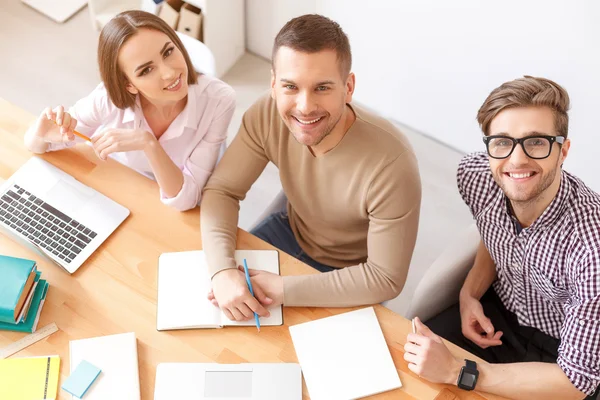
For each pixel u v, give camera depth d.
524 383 1.42
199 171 1.82
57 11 3.18
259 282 1.54
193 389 1.40
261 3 2.86
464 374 1.42
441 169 2.82
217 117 1.86
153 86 1.70
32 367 1.41
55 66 3.00
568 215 1.46
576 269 1.46
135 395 1.39
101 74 1.71
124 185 1.71
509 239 1.60
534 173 1.38
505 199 1.57
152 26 1.65
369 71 2.81
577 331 1.43
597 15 2.13
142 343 1.47
